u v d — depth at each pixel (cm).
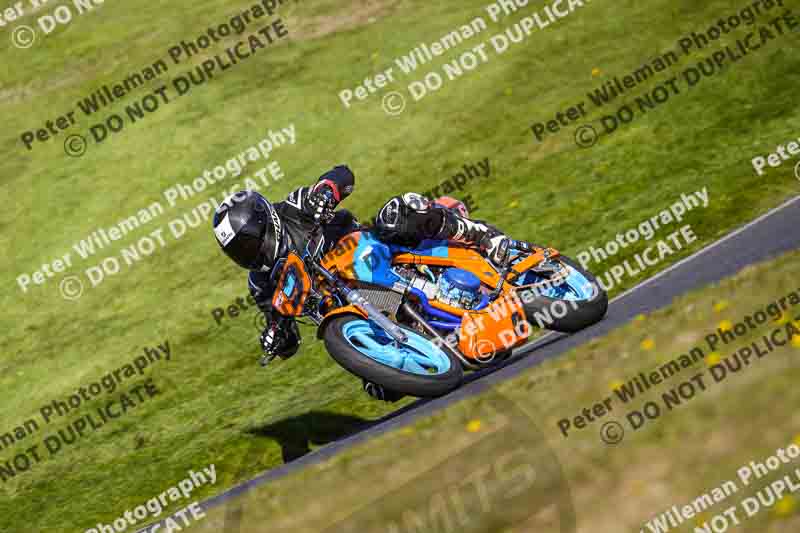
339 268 2056
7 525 2895
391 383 1895
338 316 1992
